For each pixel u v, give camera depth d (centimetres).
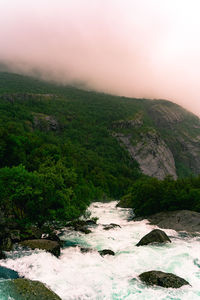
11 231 2384
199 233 3397
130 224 4347
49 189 2923
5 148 5044
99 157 18188
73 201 3866
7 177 2717
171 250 2445
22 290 1338
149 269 1939
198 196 5231
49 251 2084
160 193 5703
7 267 1739
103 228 3591
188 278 1792
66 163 7025
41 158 5744
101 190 10162
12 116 16925
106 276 1747
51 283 1574
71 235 3066
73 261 2033
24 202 2914
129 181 14862
